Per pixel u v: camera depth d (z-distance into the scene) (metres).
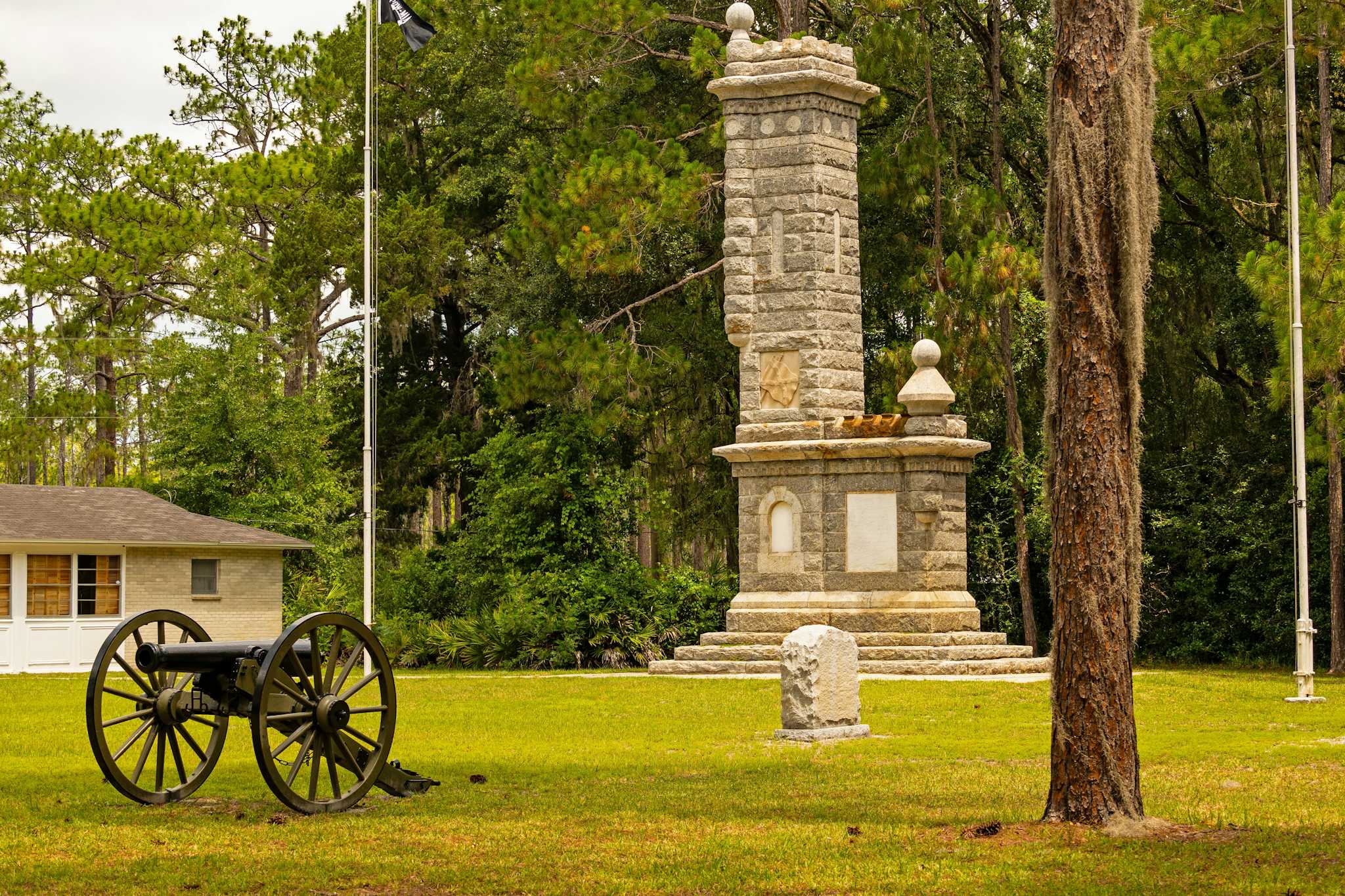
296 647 18.23
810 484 41.12
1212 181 52.56
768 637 40.59
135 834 16.78
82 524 47.78
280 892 13.96
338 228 64.19
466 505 63.75
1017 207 54.78
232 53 81.88
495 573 54.03
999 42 52.16
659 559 66.88
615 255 47.38
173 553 49.28
